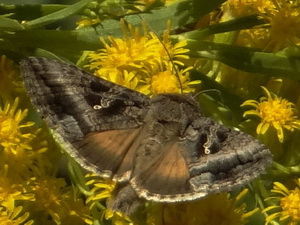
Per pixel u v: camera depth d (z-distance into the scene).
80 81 0.24
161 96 0.25
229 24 0.26
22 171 0.25
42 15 0.25
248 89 0.27
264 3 0.27
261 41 0.27
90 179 0.26
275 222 0.26
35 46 0.25
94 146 0.24
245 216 0.25
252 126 0.26
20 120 0.25
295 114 0.26
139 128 0.24
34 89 0.24
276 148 0.26
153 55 0.26
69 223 0.26
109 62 0.26
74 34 0.25
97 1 0.25
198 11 0.26
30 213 0.26
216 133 0.24
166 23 0.26
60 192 0.26
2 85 0.25
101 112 0.24
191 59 0.26
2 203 0.25
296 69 0.26
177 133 0.24
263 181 0.26
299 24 0.27
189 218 0.25
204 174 0.24
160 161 0.24
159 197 0.24
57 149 0.26
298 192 0.26
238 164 0.24
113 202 0.24
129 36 0.26
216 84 0.26
